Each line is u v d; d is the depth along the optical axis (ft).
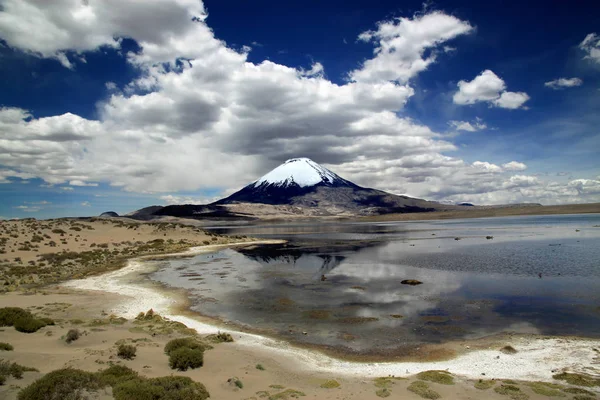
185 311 83.61
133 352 48.32
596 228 304.30
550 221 484.33
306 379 46.70
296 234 388.16
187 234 294.05
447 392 42.27
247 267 150.10
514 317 73.36
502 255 159.84
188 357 47.42
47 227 240.32
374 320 73.92
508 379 46.91
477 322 71.10
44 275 128.57
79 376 34.91
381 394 40.83
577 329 65.72
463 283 105.40
